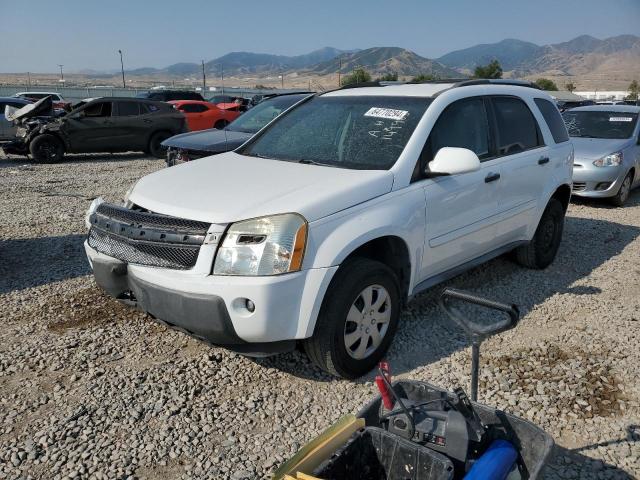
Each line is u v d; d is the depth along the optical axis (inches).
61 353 149.7
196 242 123.0
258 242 119.6
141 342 156.7
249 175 146.8
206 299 119.4
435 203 151.9
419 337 161.9
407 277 149.1
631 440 117.9
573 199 384.2
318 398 130.8
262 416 123.5
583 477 107.0
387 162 148.5
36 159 560.7
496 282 208.8
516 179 187.3
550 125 215.8
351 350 135.2
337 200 129.5
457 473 86.8
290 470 79.4
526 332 167.5
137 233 130.5
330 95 189.9
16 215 310.0
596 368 146.1
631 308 186.7
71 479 103.4
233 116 824.3
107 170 513.0
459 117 169.0
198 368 143.1
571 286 207.2
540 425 122.6
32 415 122.3
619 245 265.7
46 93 1272.1
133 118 603.2
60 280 205.5
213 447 113.0
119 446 112.7
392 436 86.3
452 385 136.8
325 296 126.6
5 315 173.6
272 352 123.8
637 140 375.9
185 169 161.6
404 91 174.9
